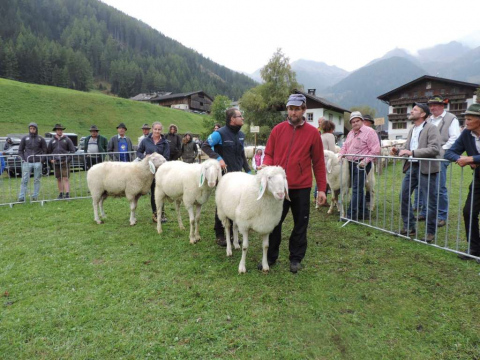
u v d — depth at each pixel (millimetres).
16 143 15000
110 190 5863
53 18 170250
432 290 3389
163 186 5270
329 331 2816
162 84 136375
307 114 38375
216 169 4359
